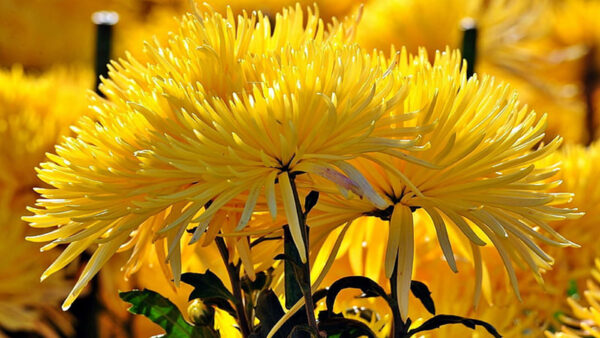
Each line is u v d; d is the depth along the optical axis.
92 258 1.14
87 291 1.48
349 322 1.16
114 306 1.49
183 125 1.13
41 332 1.55
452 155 1.14
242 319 1.17
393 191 1.14
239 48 1.15
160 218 1.15
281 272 1.19
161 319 1.18
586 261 1.41
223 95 1.14
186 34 1.16
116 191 1.12
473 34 1.76
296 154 1.11
